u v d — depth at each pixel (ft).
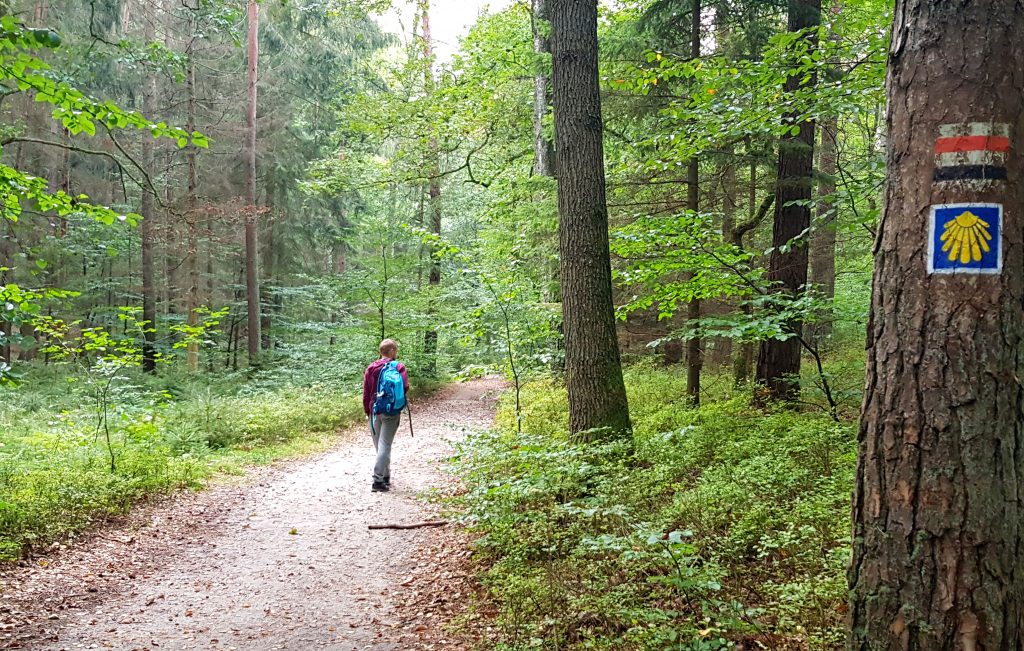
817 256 41.11
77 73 37.01
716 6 33.01
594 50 21.29
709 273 24.13
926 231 7.25
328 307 70.44
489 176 57.62
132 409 34.65
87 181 68.85
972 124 7.07
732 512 15.51
